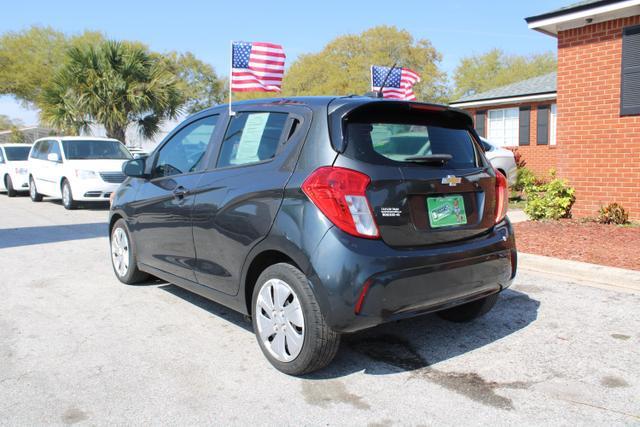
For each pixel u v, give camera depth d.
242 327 4.32
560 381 3.27
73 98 20.36
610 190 8.97
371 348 3.83
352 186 3.05
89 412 2.94
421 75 43.22
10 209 12.99
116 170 12.82
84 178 12.45
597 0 8.38
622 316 4.44
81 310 4.77
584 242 7.12
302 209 3.15
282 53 7.81
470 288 3.47
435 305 3.31
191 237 4.19
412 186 3.24
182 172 4.54
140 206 5.02
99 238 8.61
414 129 3.54
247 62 7.64
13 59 39.06
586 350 3.74
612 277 5.45
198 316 4.60
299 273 3.21
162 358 3.68
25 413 2.93
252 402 3.05
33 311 4.75
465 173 3.58
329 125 3.28
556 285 5.42
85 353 3.78
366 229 3.05
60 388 3.23
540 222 9.09
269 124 3.72
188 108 55.91
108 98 20.23
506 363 3.55
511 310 4.64
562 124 9.52
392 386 3.23
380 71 12.14
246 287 3.69
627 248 6.66
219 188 3.89
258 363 3.59
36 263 6.73
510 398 3.06
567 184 9.51
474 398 3.07
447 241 3.40
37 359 3.67
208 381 3.32
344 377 3.36
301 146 3.36
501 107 18.20
